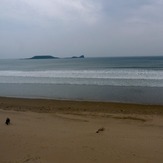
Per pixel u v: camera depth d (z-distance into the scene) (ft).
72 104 56.24
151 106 52.47
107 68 207.82
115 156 22.90
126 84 92.12
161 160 22.06
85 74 142.72
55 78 121.19
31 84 98.78
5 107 53.62
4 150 24.38
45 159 22.16
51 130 32.19
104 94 71.00
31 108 51.96
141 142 27.02
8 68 254.88
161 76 122.93
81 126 35.22
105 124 36.94
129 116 43.11
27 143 26.40
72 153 23.57
